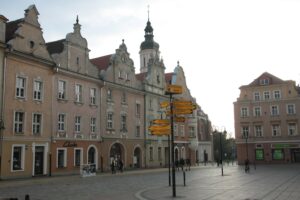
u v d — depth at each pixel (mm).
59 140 40938
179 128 68688
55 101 40938
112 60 51406
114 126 50750
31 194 21562
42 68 39469
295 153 74438
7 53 35219
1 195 21047
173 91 20359
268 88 78125
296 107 75125
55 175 39719
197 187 25469
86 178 35812
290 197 19094
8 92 35125
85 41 46438
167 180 32969
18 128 36188
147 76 60438
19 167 36000
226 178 34844
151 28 87625
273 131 76500
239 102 80000
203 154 104312
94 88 47719
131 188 25359
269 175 38625
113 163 43750
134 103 56000
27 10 38344
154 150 59969
